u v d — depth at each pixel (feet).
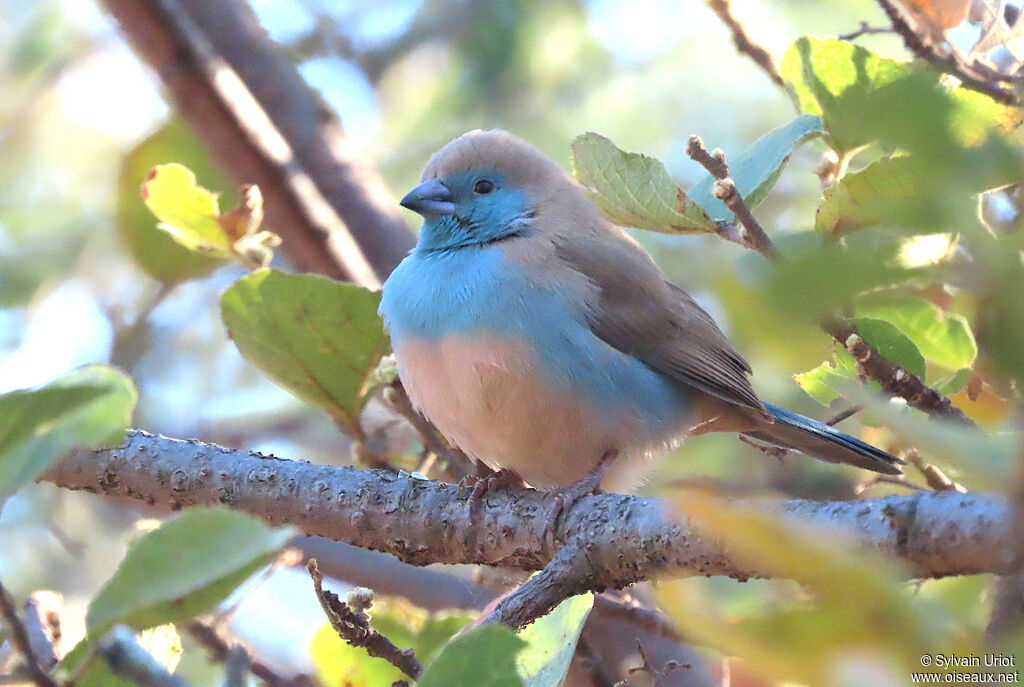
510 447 29.37
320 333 28.37
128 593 12.17
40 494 44.37
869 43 44.24
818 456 31.32
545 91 51.11
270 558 13.00
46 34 50.75
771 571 11.59
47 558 43.16
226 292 27.68
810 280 9.70
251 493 25.08
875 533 15.72
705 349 31.30
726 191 22.17
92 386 12.53
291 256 38.37
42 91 50.21
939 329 25.18
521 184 31.71
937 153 10.07
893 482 27.45
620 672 31.58
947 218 10.18
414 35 53.26
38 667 13.28
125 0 35.14
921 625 10.14
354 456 30.14
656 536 19.40
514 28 50.90
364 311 28.09
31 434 12.72
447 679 13.38
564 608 19.56
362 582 35.63
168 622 12.63
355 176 40.29
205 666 28.91
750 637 10.63
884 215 10.75
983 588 21.79
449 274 29.50
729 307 9.82
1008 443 10.23
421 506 24.49
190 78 36.11
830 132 24.54
